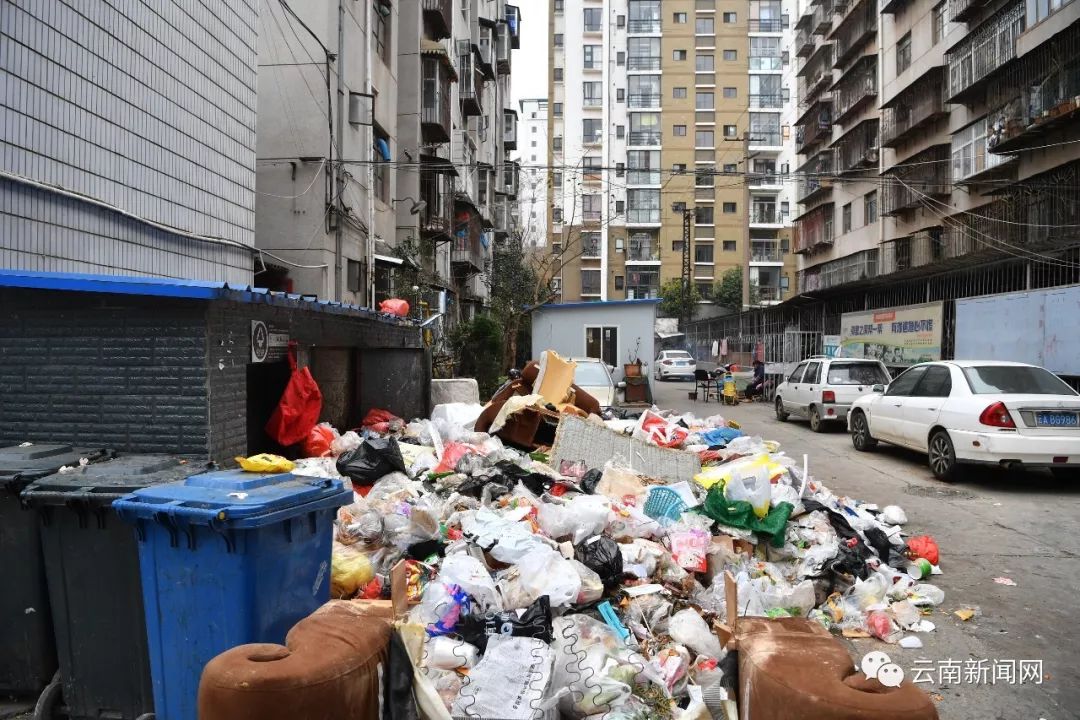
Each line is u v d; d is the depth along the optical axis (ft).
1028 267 50.75
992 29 70.18
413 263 63.00
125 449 16.66
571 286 207.41
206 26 31.89
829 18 127.13
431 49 73.31
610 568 14.70
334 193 48.42
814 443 45.19
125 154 26.20
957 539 23.00
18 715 11.71
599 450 25.59
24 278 16.12
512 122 156.87
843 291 75.87
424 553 15.84
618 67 207.62
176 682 10.27
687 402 77.00
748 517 18.60
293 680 7.67
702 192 203.72
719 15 205.36
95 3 24.53
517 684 9.86
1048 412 29.14
